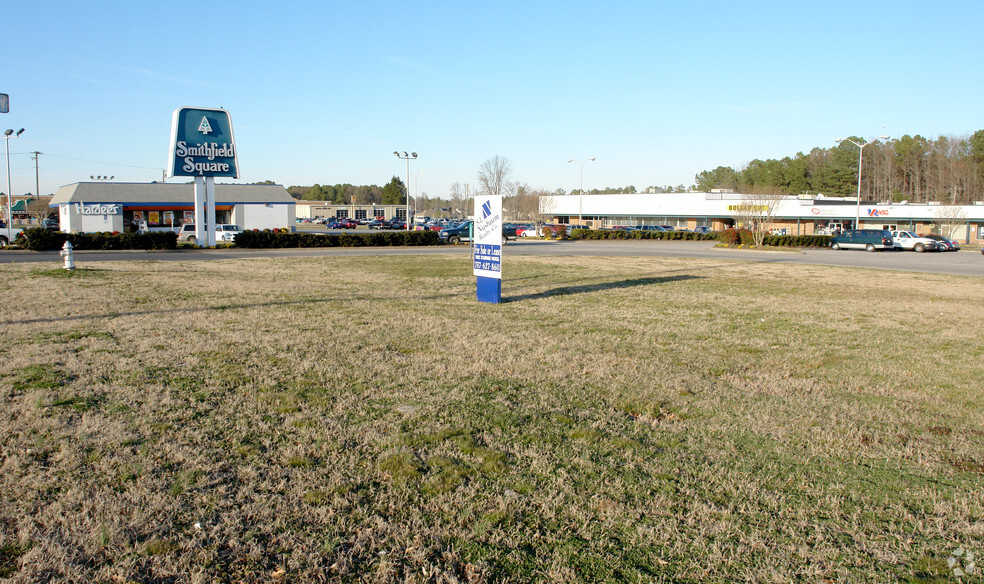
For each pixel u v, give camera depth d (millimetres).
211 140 36875
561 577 3348
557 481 4531
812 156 122750
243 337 9445
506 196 98312
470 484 4445
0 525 3730
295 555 3500
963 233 63188
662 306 14523
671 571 3445
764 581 3373
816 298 16703
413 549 3598
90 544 3559
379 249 39062
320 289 16641
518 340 9875
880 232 45438
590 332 10867
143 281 17531
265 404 6113
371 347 9000
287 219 62219
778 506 4262
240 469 4570
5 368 7203
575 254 35438
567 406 6344
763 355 9297
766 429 5820
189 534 3709
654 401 6574
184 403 6062
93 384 6633
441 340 9703
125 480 4352
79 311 11742
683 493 4398
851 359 9125
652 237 57344
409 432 5438
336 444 5098
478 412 6055
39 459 4672
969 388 7547
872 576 3436
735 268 26828
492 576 3359
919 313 14102
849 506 4293
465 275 21297
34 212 82125
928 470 4945
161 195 57438
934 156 104125
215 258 28828
